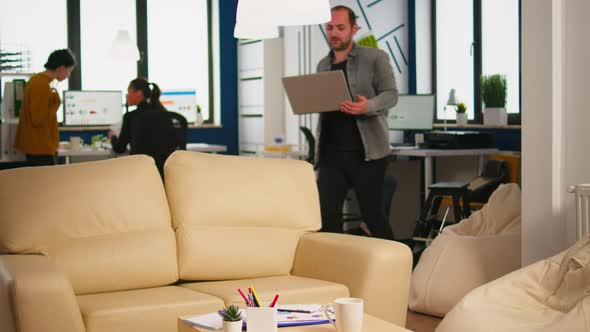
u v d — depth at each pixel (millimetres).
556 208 3877
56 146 6320
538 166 3926
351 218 6816
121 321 2703
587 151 3764
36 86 6105
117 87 8898
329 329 2322
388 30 8141
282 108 8602
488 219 4492
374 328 2316
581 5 3750
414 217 7289
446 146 6703
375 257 3088
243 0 2732
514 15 7344
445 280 4195
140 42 9016
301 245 3479
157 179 3361
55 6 8484
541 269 3287
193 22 9289
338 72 4500
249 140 9055
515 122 7320
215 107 9398
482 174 6379
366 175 4633
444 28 8156
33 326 2463
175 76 9242
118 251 3092
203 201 3334
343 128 4660
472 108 7871
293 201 3539
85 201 3129
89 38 8727
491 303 3217
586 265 3133
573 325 2846
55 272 2555
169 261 3205
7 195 3053
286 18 2787
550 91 3844
